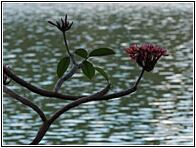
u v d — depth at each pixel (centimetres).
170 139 2784
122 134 2880
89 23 8762
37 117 3200
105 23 8769
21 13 10600
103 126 3016
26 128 2989
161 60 5262
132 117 3203
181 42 6619
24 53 5844
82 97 366
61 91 4119
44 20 9081
